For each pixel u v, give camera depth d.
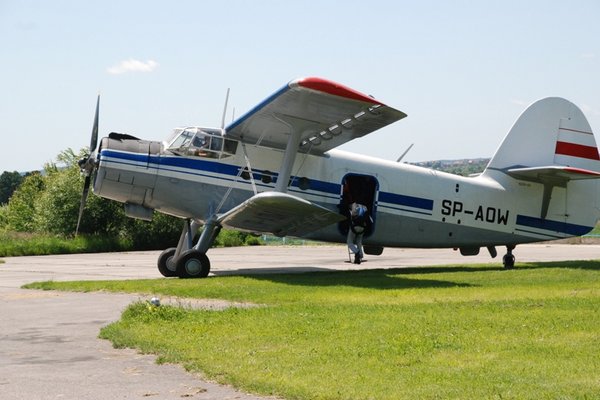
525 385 6.57
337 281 16.30
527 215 21.42
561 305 11.42
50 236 37.69
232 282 15.98
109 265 24.42
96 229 38.03
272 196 16.19
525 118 21.56
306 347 8.43
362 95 15.87
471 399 6.18
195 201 18.69
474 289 14.38
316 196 19.38
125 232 37.16
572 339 8.65
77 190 37.91
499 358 7.71
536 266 21.28
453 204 20.72
